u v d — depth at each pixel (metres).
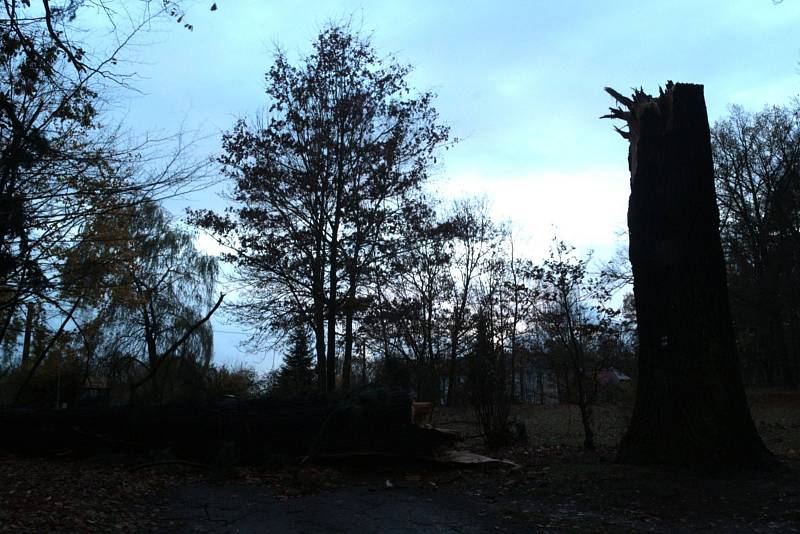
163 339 31.22
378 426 10.59
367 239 23.38
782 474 8.07
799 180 33.00
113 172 11.26
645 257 9.46
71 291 13.77
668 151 9.52
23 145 9.92
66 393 25.86
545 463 10.38
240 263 23.25
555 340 13.73
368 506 7.72
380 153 23.38
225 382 22.00
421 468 10.37
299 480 9.27
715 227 9.34
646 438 8.91
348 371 24.97
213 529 6.61
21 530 6.01
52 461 11.94
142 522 6.83
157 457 11.00
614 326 12.77
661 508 6.99
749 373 41.84
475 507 7.57
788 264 32.28
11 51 9.25
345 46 24.06
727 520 6.44
